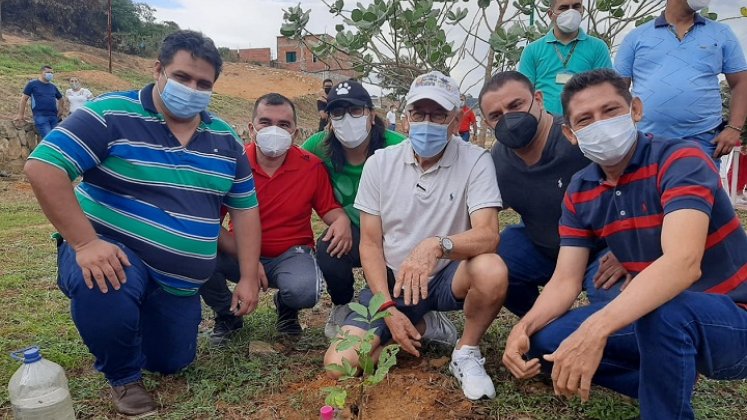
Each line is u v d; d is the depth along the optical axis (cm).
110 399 279
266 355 328
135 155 269
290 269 344
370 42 495
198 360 324
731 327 215
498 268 276
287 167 352
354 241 362
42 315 407
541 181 308
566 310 256
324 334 369
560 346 221
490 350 333
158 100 274
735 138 365
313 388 288
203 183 283
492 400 274
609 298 265
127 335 262
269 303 435
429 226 302
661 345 209
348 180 367
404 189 305
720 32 362
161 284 285
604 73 235
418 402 273
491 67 509
